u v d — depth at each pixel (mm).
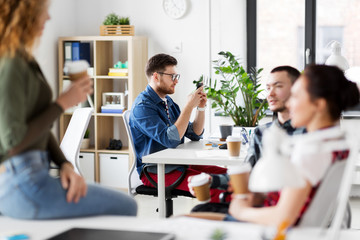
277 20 5387
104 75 5508
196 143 3648
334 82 1480
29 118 1704
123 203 1878
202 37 5375
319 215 1462
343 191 1329
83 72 1768
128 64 5238
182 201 4754
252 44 5398
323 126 1510
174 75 3598
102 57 5488
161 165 2969
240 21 5355
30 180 1689
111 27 5344
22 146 1651
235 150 2883
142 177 3395
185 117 3445
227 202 2438
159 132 3377
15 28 1639
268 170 1227
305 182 1372
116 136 5746
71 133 3855
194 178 2100
